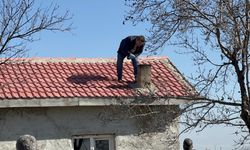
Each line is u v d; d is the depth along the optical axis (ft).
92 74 50.19
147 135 44.75
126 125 45.93
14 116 43.57
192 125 39.27
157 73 51.72
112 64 53.83
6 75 47.26
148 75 47.50
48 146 44.04
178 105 43.09
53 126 44.39
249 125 38.01
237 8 37.52
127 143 45.68
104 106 44.96
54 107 44.55
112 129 45.68
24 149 20.07
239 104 38.40
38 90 44.45
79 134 44.96
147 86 46.70
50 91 44.50
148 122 44.73
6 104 42.04
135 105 42.45
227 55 38.75
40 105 42.91
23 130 43.62
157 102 42.55
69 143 44.55
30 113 44.01
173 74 51.70
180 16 40.01
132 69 52.65
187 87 44.09
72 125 44.86
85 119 45.21
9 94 42.80
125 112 42.55
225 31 37.76
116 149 45.42
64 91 44.75
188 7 39.60
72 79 48.26
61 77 48.47
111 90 46.21
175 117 40.86
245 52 37.83
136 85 47.44
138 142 45.70
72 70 50.67
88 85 46.98
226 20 37.73
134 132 45.85
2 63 46.11
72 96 43.65
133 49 48.42
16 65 49.80
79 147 45.37
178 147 45.60
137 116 43.34
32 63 50.93
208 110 39.11
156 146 45.47
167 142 43.57
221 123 38.58
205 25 39.09
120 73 48.88
